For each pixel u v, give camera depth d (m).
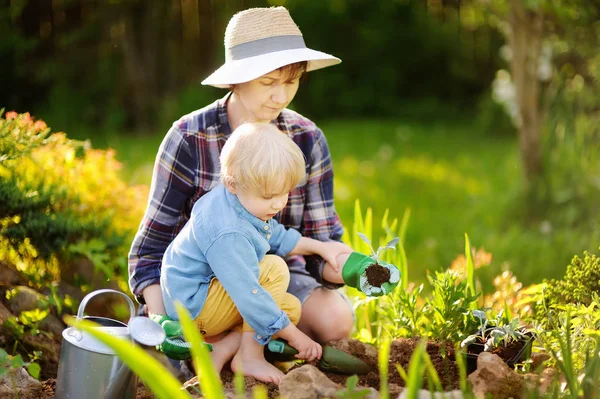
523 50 4.68
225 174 2.04
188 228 2.12
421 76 10.70
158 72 9.37
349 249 2.29
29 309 2.46
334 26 10.36
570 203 4.61
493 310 2.40
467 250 2.42
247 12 2.23
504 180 6.27
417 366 1.44
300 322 2.37
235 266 2.01
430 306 2.27
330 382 1.82
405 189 6.14
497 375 1.84
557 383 1.78
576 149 4.67
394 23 10.49
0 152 2.54
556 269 3.76
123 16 8.82
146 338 1.88
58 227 2.72
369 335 2.57
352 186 6.13
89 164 3.16
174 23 9.34
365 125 9.40
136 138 8.42
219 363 2.14
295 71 2.18
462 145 8.34
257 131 2.02
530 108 4.74
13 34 8.51
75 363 1.90
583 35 4.49
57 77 8.86
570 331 2.06
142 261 2.29
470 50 10.71
